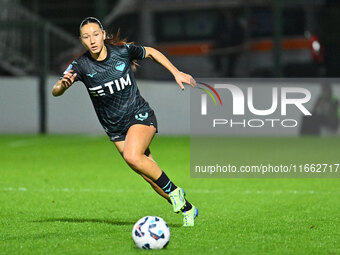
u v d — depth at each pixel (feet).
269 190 117.08
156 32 236.63
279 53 222.48
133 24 235.20
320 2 231.50
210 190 117.29
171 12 235.61
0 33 248.11
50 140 217.77
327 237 73.72
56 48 238.48
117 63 73.31
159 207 97.60
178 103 234.79
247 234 74.95
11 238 72.84
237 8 232.73
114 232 75.97
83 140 218.18
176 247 67.05
